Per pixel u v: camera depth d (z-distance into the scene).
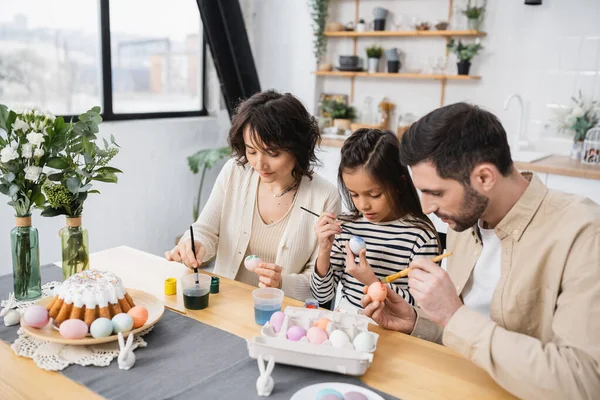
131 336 1.17
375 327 1.37
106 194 3.43
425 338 1.37
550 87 3.34
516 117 3.49
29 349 1.19
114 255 1.87
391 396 1.05
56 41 3.22
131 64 3.63
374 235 1.73
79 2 3.28
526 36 3.38
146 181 3.66
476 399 1.05
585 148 3.08
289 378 1.11
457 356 1.23
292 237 1.84
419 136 1.04
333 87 4.18
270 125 1.64
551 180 2.96
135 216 3.63
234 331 1.33
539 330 1.15
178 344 1.25
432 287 1.08
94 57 3.41
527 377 0.97
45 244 3.18
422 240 1.67
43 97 3.22
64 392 1.04
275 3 4.18
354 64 3.88
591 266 1.00
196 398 1.03
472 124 1.01
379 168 1.57
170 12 3.82
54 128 1.51
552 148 3.40
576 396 0.93
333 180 3.77
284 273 1.84
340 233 1.67
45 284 1.61
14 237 1.45
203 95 4.11
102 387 1.06
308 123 1.76
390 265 1.70
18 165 1.44
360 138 1.61
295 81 4.20
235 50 3.71
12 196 1.46
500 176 1.05
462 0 3.53
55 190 1.48
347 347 1.17
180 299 1.51
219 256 1.96
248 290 1.62
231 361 1.17
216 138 4.14
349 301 1.74
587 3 3.15
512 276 1.16
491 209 1.14
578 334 0.97
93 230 3.40
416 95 3.85
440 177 1.02
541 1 3.25
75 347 1.21
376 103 4.02
